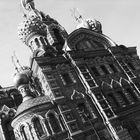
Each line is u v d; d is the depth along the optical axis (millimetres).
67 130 26406
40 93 34625
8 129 31953
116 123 28578
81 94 30047
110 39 39031
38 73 31703
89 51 35156
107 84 32875
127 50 39219
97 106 29516
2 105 34062
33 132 26141
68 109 27969
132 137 29375
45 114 27078
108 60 36125
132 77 35438
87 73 32219
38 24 43188
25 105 28109
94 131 27344
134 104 32406
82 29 37656
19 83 32406
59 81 30375
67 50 34219
